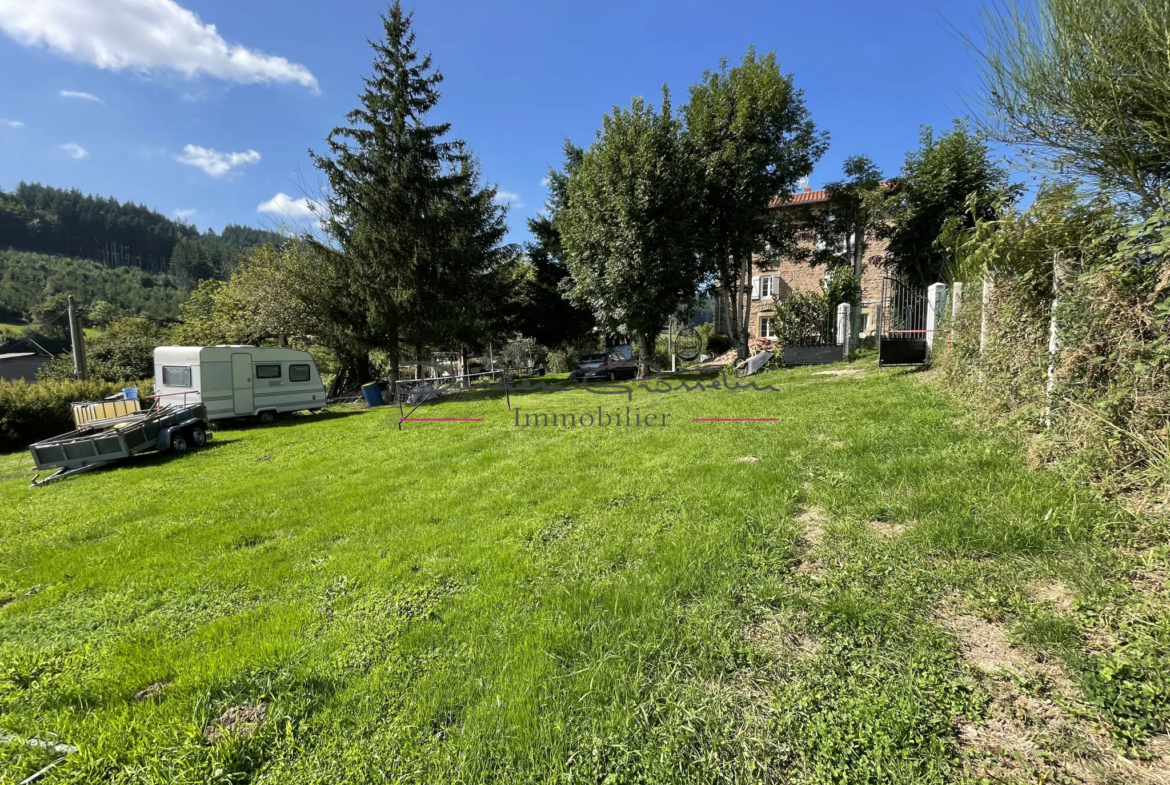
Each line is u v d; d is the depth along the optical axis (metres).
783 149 14.04
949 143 13.23
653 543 3.16
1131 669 1.66
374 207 16.84
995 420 4.22
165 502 5.90
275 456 8.66
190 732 1.88
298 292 19.58
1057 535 2.46
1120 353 2.83
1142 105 2.72
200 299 28.80
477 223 19.75
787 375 10.82
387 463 6.88
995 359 4.44
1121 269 2.81
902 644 1.96
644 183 12.64
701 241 13.93
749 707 1.76
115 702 2.19
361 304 18.06
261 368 14.16
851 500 3.31
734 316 16.30
